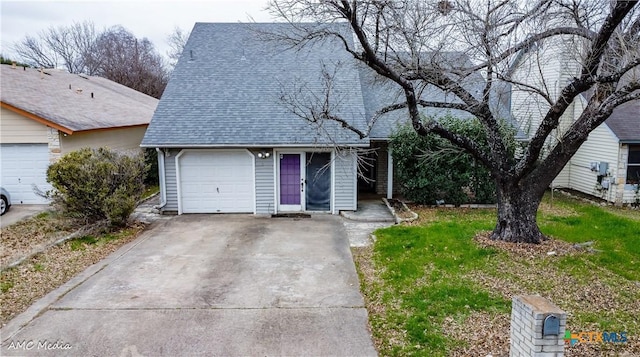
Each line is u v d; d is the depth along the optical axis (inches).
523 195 347.9
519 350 174.6
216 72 575.2
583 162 606.9
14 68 703.1
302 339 216.1
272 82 560.7
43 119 517.0
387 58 342.3
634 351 190.5
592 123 299.9
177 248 377.7
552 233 378.3
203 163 512.1
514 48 308.7
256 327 229.0
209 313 246.4
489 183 527.8
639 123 550.6
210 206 522.3
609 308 233.9
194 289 283.1
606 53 292.0
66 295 271.7
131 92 981.2
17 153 534.9
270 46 589.9
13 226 440.1
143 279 301.6
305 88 536.1
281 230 441.4
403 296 259.9
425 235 384.5
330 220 487.2
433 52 327.3
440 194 538.9
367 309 249.9
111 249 374.3
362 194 621.9
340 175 511.5
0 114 528.1
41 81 687.7
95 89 815.7
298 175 519.8
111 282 295.4
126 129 689.6
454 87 321.4
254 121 511.8
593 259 308.3
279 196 523.8
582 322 217.6
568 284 267.3
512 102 592.1
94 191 413.4
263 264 334.0
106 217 428.1
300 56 599.2
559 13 301.4
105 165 421.4
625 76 333.1
